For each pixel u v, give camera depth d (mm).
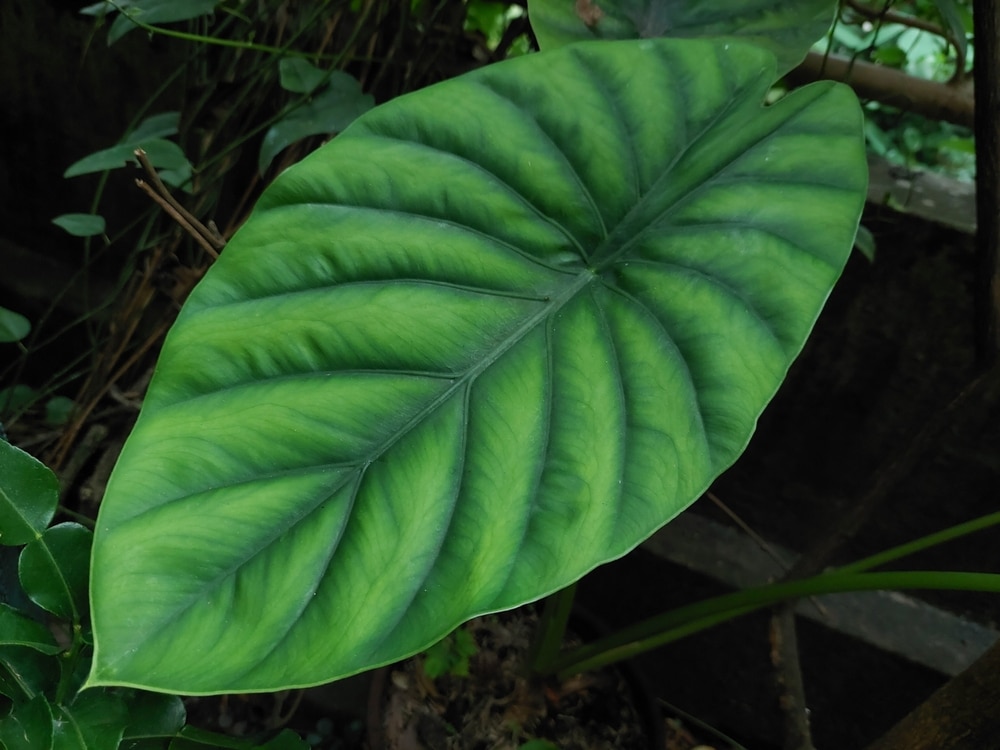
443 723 805
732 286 467
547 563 431
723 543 1033
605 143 493
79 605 512
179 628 410
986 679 558
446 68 862
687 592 1015
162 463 432
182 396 443
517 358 475
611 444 453
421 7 859
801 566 749
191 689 400
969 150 842
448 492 449
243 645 412
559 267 493
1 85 1054
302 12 808
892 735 624
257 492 436
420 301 476
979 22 583
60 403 981
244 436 442
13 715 478
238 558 424
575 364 473
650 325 473
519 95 491
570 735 806
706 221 480
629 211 494
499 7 905
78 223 846
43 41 992
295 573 427
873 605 978
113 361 909
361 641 417
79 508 910
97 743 485
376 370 464
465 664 811
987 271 628
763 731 1072
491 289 485
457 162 484
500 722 808
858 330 847
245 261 461
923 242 775
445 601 426
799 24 573
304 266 467
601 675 859
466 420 462
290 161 855
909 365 844
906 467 710
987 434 835
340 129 725
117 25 721
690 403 452
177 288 869
